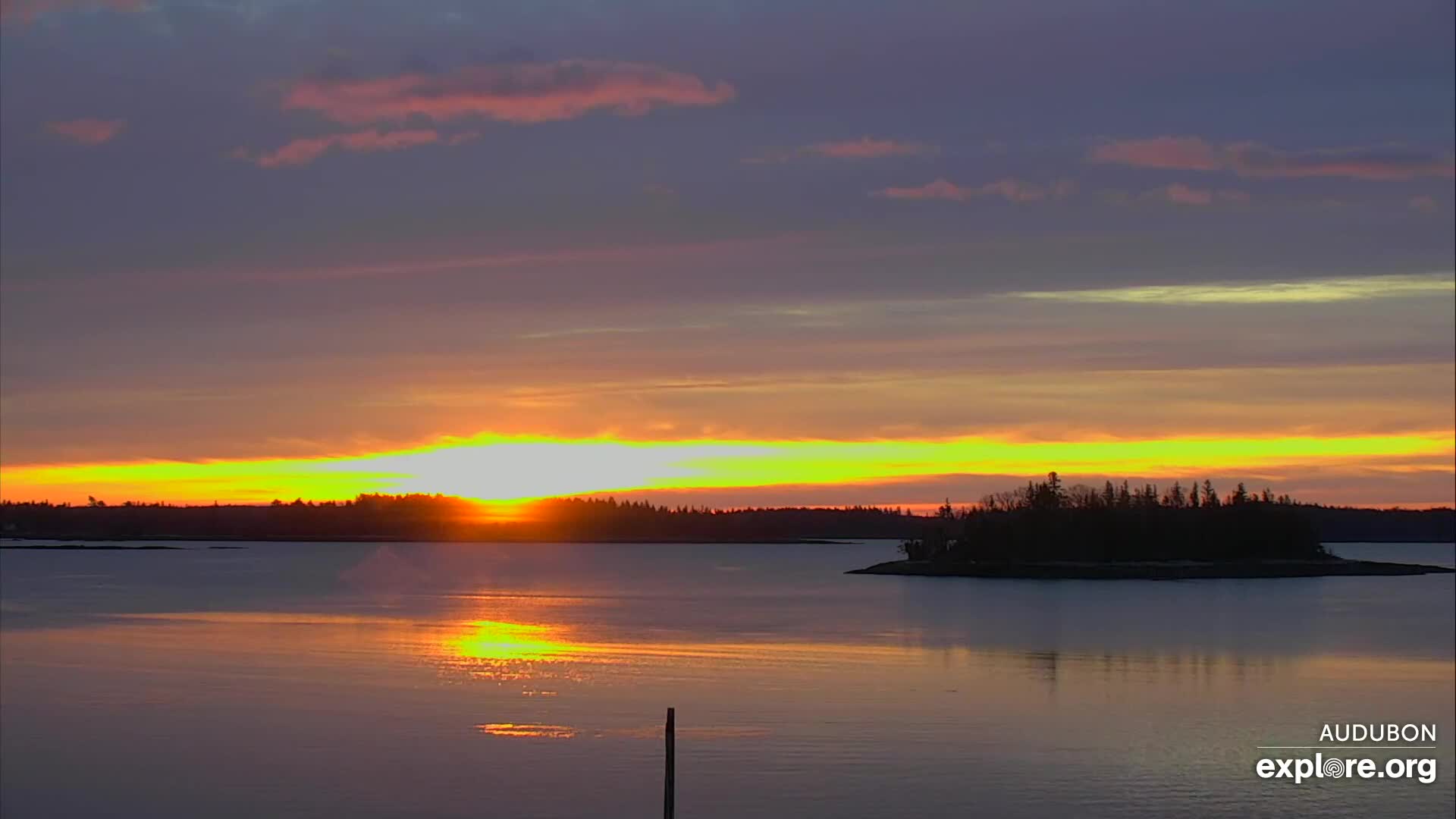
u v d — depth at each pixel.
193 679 78.00
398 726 61.59
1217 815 47.78
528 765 53.59
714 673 82.44
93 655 91.25
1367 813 48.09
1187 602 166.50
